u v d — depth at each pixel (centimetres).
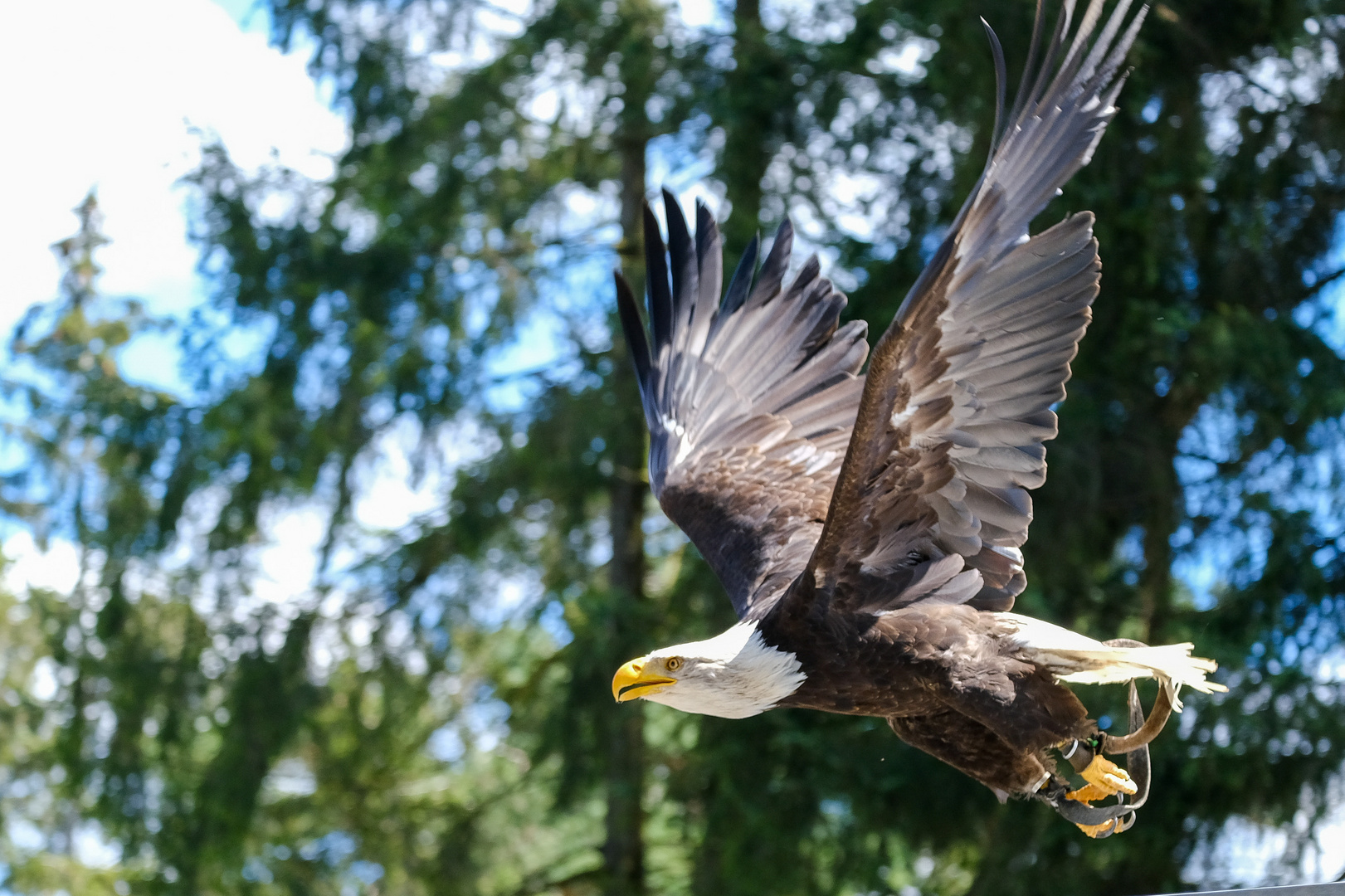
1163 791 898
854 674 490
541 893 1172
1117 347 936
